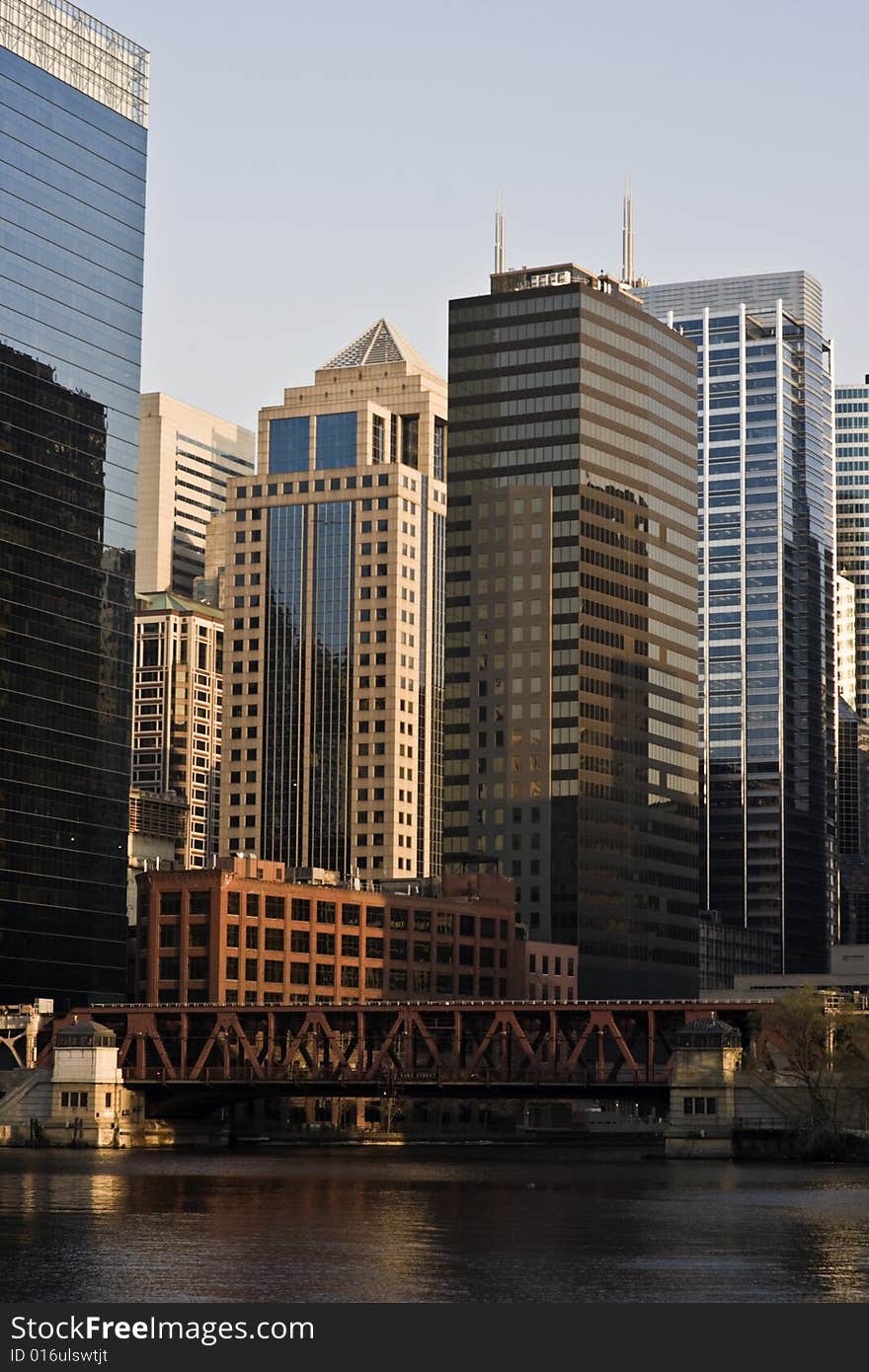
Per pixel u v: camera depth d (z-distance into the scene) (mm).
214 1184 167625
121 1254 112312
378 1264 107500
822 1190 158750
